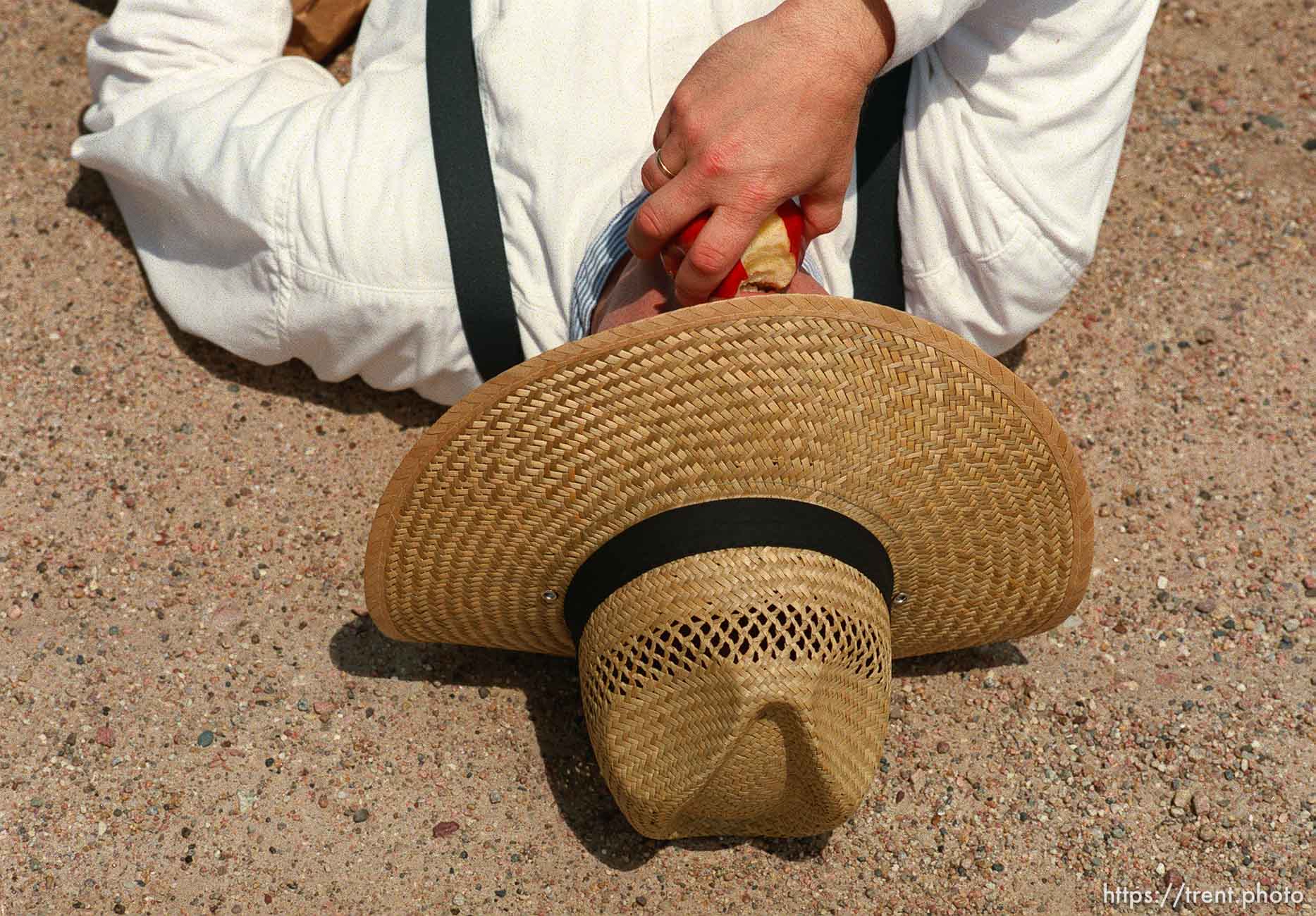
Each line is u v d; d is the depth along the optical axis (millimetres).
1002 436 1223
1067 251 1387
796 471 1185
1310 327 1608
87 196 1567
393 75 1384
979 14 1318
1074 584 1319
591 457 1186
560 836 1336
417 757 1354
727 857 1338
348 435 1483
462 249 1328
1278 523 1505
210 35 1451
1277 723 1414
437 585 1262
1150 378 1571
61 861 1298
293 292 1384
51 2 1676
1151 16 1354
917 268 1389
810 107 1187
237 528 1433
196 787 1329
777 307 1148
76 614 1386
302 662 1381
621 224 1274
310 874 1308
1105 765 1393
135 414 1475
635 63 1322
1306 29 1799
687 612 1170
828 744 1179
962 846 1355
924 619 1322
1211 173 1693
